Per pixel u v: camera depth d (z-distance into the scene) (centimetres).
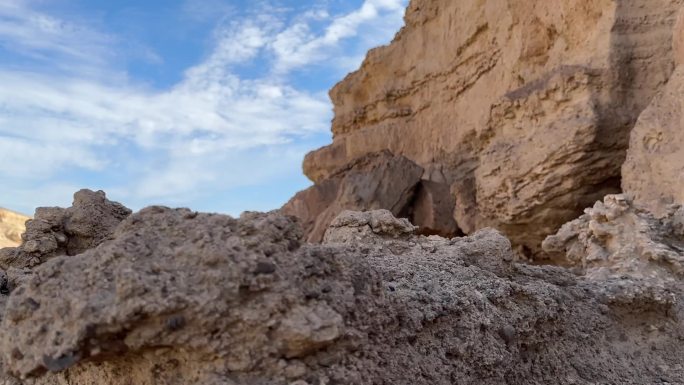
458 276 343
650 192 759
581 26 1123
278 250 234
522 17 1332
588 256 545
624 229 537
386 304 268
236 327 214
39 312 222
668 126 766
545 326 354
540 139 1091
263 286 217
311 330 215
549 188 1073
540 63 1302
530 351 342
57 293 222
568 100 1070
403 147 1959
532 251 1202
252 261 219
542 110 1127
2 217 2920
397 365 263
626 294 403
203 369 218
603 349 380
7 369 239
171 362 226
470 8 1641
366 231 418
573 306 382
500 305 329
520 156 1138
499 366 304
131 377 237
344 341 237
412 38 1959
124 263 218
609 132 1006
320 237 1661
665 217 550
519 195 1141
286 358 221
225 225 236
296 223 256
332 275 251
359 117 2169
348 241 413
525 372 327
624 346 390
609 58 1019
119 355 224
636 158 798
